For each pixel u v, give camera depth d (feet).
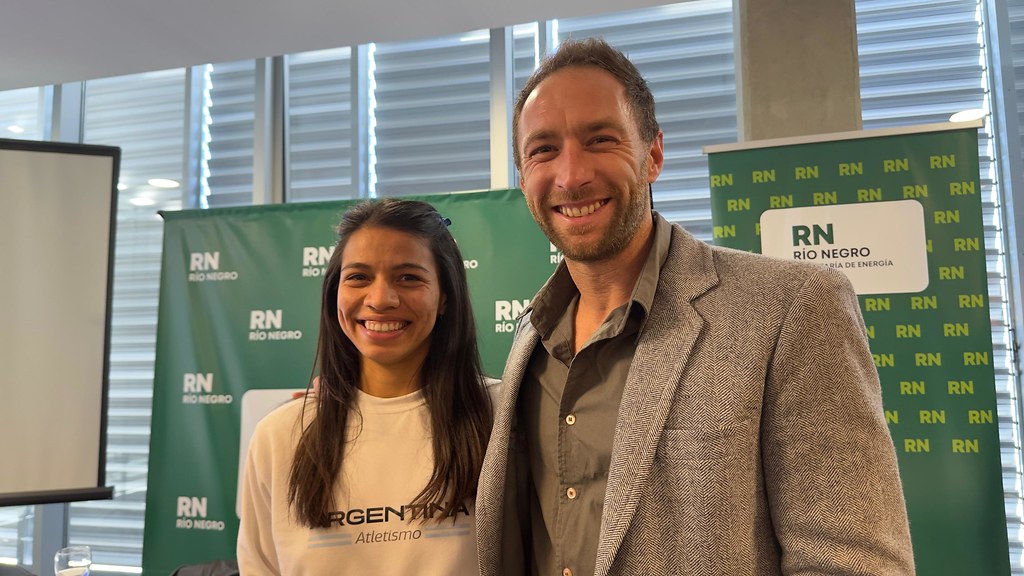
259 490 5.01
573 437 3.75
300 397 5.29
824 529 3.03
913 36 10.28
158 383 10.37
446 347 5.02
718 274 3.59
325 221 10.24
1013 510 9.45
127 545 12.21
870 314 7.82
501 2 9.67
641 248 3.88
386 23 10.21
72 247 9.64
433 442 4.78
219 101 12.58
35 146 9.59
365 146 12.03
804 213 8.06
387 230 4.85
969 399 7.50
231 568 8.61
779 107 9.26
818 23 9.22
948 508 7.45
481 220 9.72
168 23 10.20
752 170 8.26
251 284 10.32
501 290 9.57
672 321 3.49
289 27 10.32
